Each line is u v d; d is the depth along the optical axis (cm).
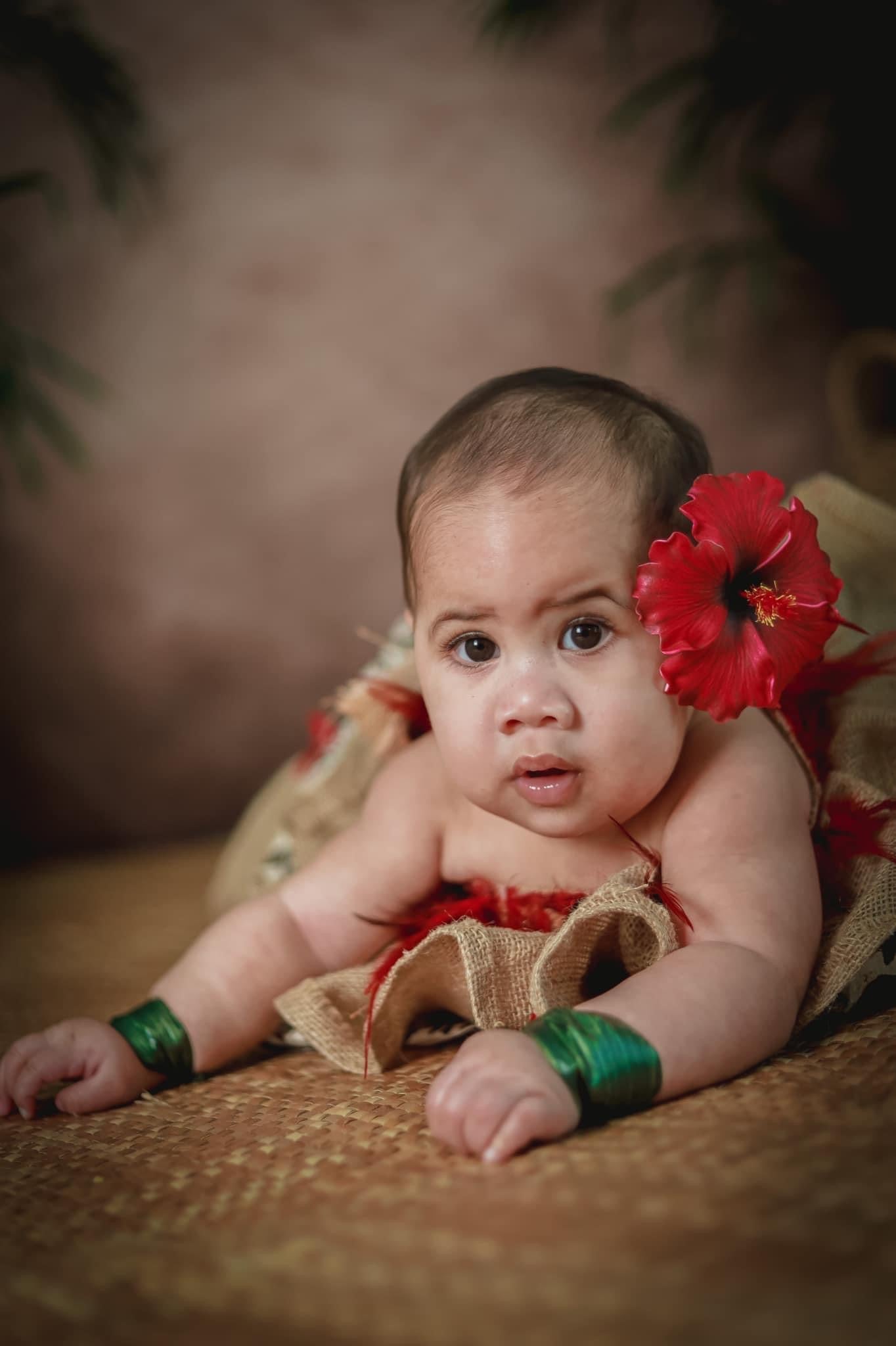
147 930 192
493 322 316
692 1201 66
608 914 94
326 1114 92
